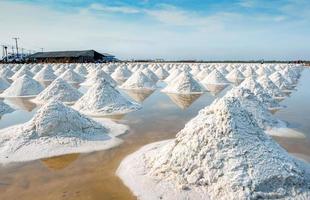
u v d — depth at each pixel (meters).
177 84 19.64
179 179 5.74
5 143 8.16
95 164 7.00
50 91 15.90
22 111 13.52
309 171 6.14
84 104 13.31
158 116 11.95
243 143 5.90
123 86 21.95
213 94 18.42
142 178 6.05
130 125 10.49
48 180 6.19
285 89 20.67
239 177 5.31
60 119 8.70
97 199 5.40
